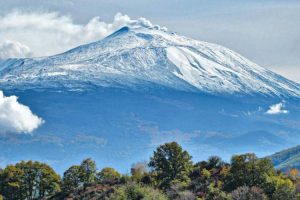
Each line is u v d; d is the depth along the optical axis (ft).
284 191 574.97
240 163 629.10
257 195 562.25
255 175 614.34
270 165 631.97
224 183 640.99
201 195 625.00
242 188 577.43
